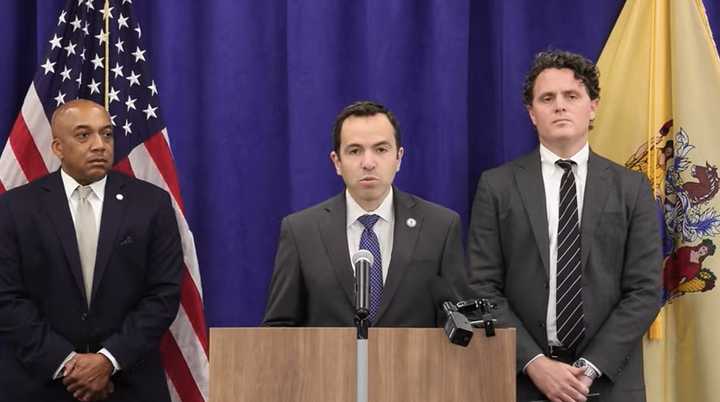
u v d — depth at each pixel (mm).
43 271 3959
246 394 2543
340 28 4820
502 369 2576
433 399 2557
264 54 4883
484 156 4941
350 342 2555
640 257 3959
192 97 4898
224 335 2562
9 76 4801
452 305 2721
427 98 4762
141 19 4922
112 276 3996
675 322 4496
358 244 3525
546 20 4863
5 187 4406
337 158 3537
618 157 4641
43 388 3828
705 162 4477
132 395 3967
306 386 2545
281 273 3514
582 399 3691
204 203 4863
